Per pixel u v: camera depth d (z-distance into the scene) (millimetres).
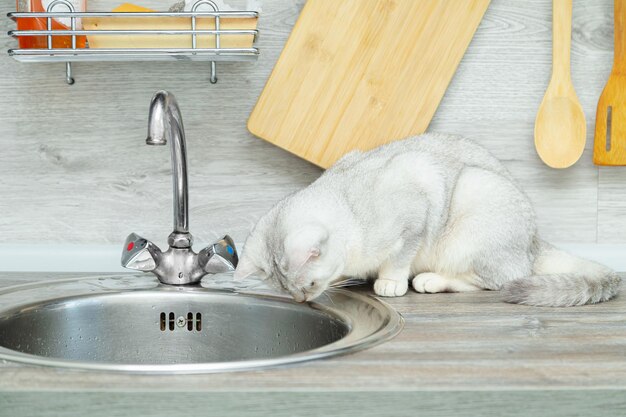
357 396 774
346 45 1457
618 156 1505
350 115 1468
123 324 1282
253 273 1288
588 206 1558
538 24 1530
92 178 1525
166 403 762
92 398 760
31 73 1498
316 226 1214
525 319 1121
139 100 1513
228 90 1516
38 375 811
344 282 1371
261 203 1538
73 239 1533
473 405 783
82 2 1392
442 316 1139
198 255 1340
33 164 1517
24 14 1319
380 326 1062
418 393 778
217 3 1414
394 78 1467
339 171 1371
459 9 1459
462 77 1529
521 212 1358
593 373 842
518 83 1536
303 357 873
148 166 1529
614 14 1502
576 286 1229
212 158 1528
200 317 1296
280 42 1506
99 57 1326
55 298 1240
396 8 1454
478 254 1346
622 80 1503
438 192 1349
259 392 766
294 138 1468
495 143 1546
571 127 1515
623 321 1113
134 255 1310
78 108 1510
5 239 1525
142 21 1324
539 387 792
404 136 1479
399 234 1314
